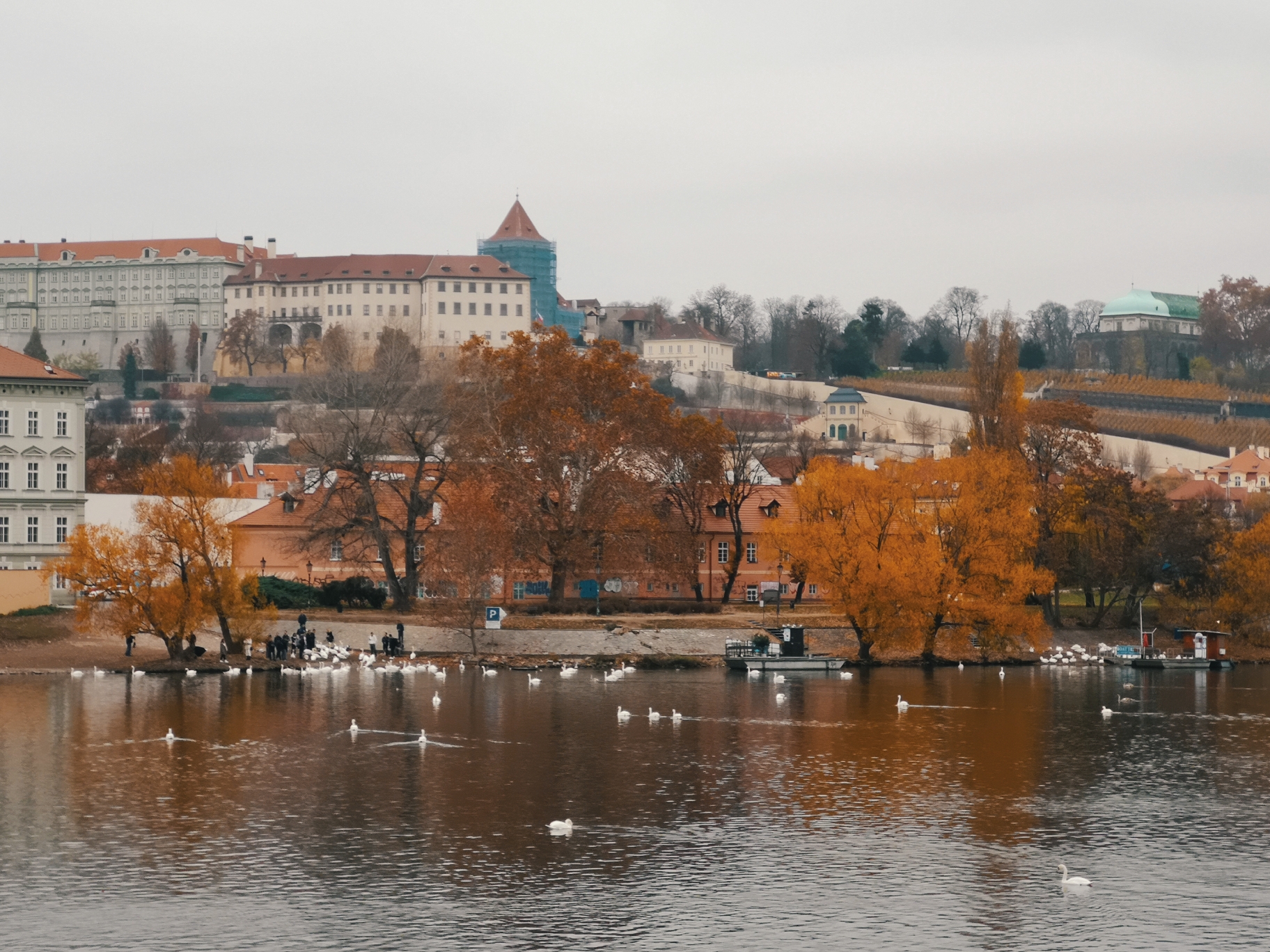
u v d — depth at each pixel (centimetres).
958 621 14738
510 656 14775
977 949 5631
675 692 12456
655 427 16475
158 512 13500
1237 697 12594
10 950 5547
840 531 14775
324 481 17412
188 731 10006
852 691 12712
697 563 16712
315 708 11169
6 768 8669
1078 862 6794
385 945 5628
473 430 16200
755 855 6850
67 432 16325
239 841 7025
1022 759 9238
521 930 5797
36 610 15038
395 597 15962
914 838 7206
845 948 5634
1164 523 17575
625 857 6794
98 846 6919
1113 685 13462
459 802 7850
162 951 5550
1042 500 17188
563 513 15900
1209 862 6812
